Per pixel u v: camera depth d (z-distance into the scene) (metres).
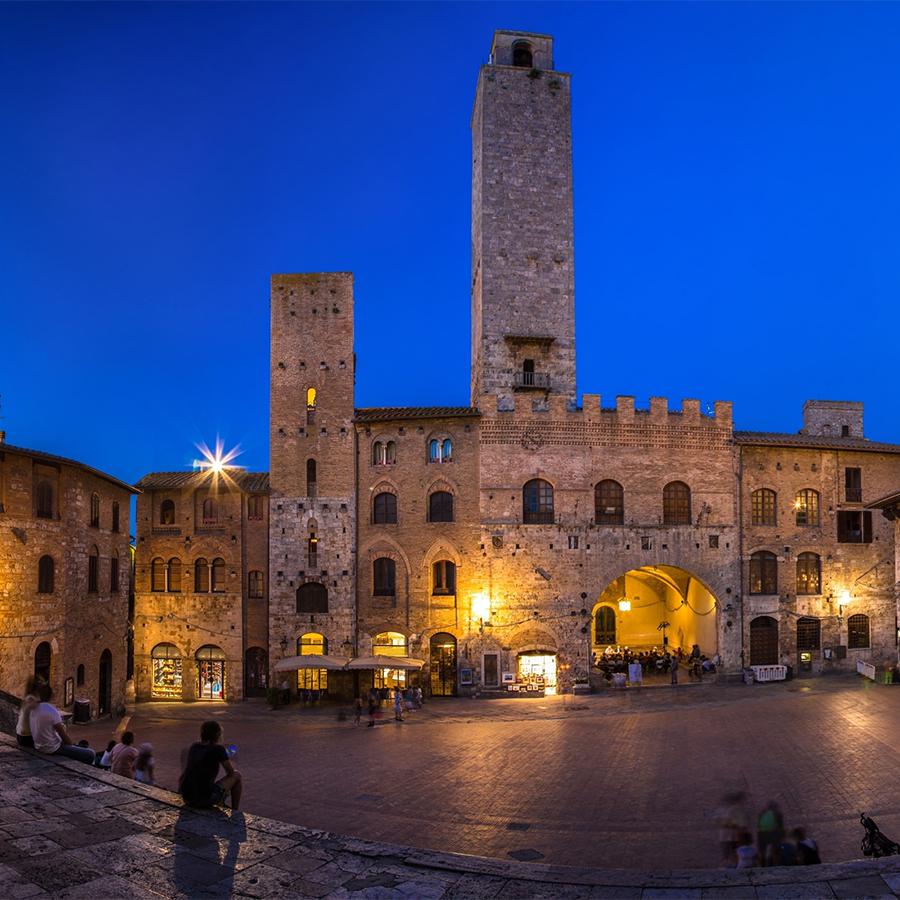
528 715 40.94
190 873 10.15
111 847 10.96
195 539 52.38
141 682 52.22
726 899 9.30
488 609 48.16
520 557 48.69
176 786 26.92
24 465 35.88
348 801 25.56
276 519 50.62
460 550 48.75
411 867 10.55
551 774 28.55
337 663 44.81
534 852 20.86
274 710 46.91
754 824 18.25
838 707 38.62
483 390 55.00
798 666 51.47
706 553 50.50
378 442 50.59
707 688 47.59
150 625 52.47
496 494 49.03
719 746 32.06
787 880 9.74
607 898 9.52
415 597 48.97
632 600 61.16
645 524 49.94
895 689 43.31
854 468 53.75
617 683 48.62
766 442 51.38
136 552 53.09
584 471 49.78
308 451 50.91
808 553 52.50
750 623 50.88
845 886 9.46
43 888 9.52
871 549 53.38
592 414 50.22
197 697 51.56
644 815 23.73
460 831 22.61
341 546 50.00
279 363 51.81
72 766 14.84
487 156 57.09
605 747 32.69
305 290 52.22
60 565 38.81
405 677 48.25
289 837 11.54
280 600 50.16
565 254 56.97
